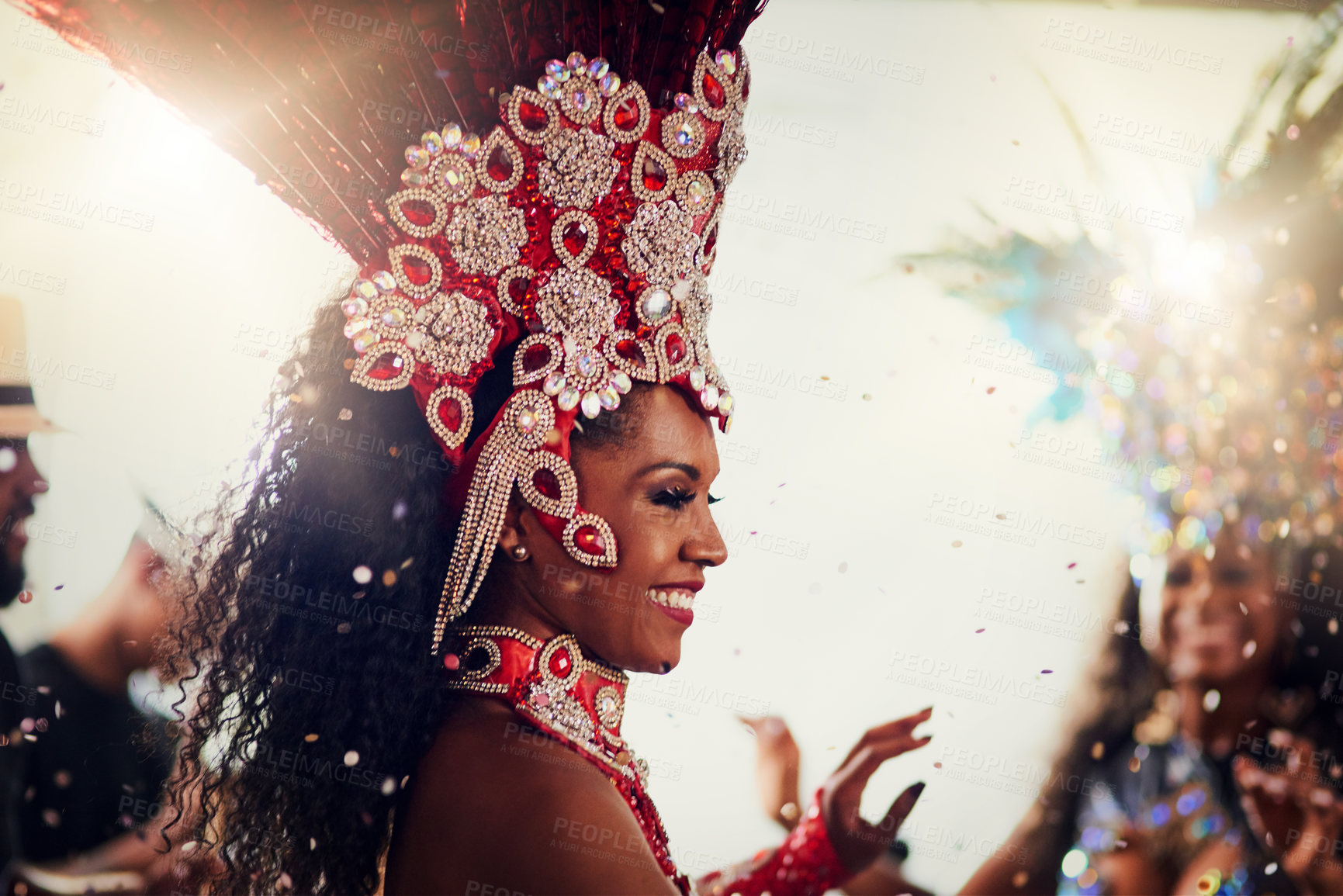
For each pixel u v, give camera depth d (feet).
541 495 3.55
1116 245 14.48
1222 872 8.09
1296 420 10.12
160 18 3.58
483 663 3.62
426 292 3.59
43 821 6.73
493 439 3.57
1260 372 10.50
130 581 7.34
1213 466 10.03
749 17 4.39
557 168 3.65
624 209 3.76
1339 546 9.29
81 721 6.94
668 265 3.78
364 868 3.71
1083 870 8.70
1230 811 8.32
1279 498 9.52
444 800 3.35
